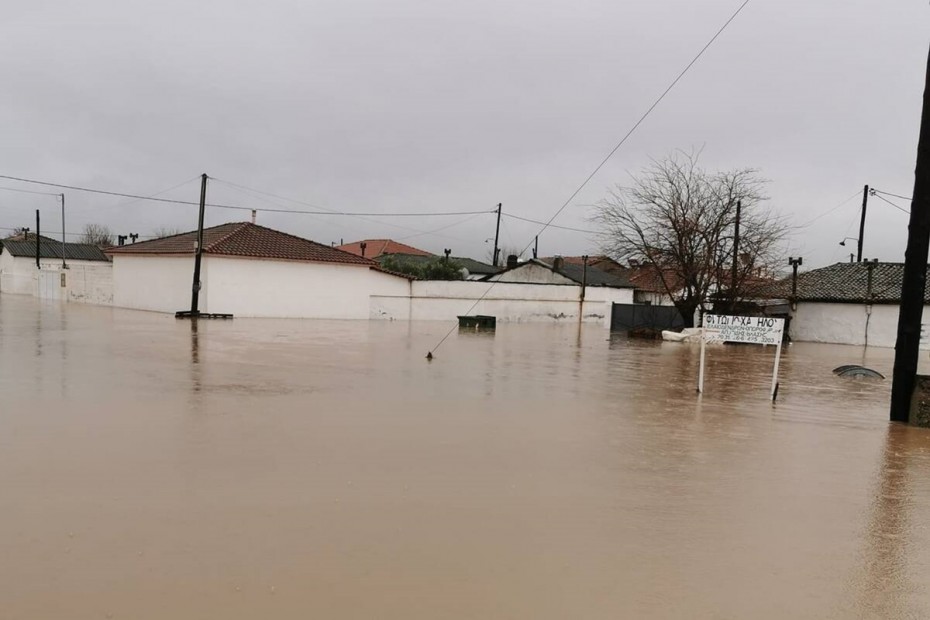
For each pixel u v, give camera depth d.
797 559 4.57
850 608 3.88
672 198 32.19
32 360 13.20
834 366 20.30
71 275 44.41
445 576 4.02
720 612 3.74
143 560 4.05
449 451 7.09
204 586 3.74
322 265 35.00
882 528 5.28
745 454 7.64
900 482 6.70
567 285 42.72
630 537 4.82
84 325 23.44
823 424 9.92
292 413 8.74
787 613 3.78
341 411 9.05
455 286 39.28
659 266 33.25
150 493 5.28
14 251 62.34
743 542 4.84
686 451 7.65
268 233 36.97
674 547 4.68
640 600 3.84
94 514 4.78
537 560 4.33
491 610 3.62
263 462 6.31
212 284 31.66
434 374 13.66
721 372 16.95
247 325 26.94
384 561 4.20
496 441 7.68
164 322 26.47
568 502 5.55
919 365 21.55
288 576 3.92
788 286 38.44
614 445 7.77
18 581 3.73
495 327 34.31
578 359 18.80
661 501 5.71
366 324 31.84
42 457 6.19
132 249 37.69
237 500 5.20
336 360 15.47
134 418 8.02
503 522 5.00
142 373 11.87
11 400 8.89
